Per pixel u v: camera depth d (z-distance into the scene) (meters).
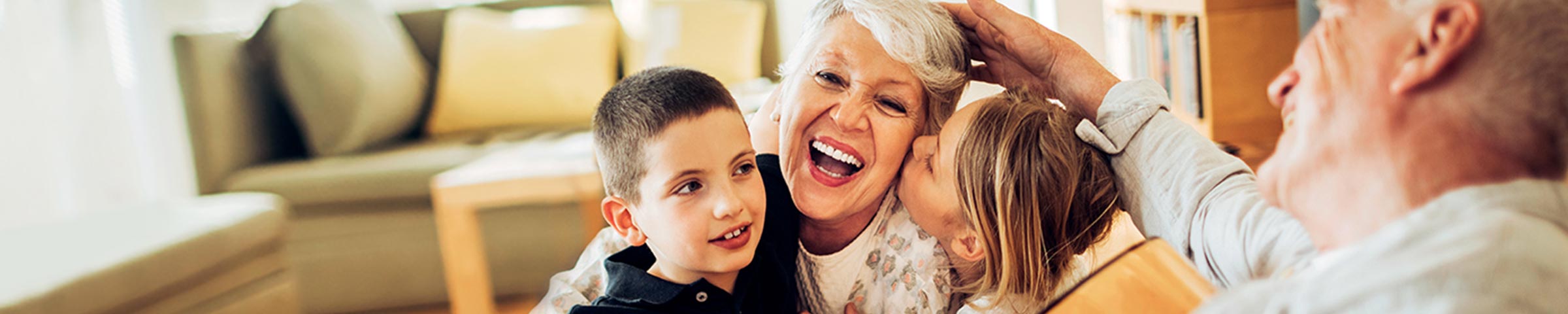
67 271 1.65
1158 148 1.03
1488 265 0.46
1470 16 0.52
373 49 2.97
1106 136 1.05
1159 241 0.80
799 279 1.08
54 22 3.23
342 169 2.71
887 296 1.04
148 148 3.48
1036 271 0.95
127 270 1.71
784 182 1.07
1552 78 0.50
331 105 2.85
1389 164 0.56
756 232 0.94
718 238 0.92
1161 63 2.52
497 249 2.70
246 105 2.89
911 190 1.00
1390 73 0.56
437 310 2.73
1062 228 0.97
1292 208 0.65
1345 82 0.58
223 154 2.77
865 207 1.02
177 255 1.82
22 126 3.14
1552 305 0.45
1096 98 1.08
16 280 1.62
